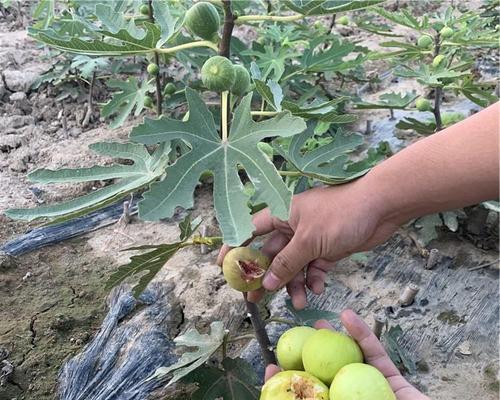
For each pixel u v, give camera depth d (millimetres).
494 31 1071
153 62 962
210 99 1131
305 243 421
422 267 782
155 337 651
